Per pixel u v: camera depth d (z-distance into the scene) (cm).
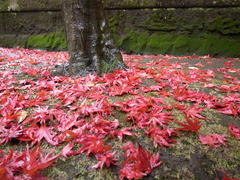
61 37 575
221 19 446
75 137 123
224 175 106
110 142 126
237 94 195
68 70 249
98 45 239
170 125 142
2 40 646
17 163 97
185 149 121
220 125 145
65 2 225
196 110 152
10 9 616
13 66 299
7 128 139
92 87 198
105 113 151
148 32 514
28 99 184
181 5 468
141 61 370
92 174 105
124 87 191
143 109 150
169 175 105
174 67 302
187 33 478
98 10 239
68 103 166
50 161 92
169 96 190
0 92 198
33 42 607
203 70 288
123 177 99
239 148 122
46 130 129
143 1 495
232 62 373
